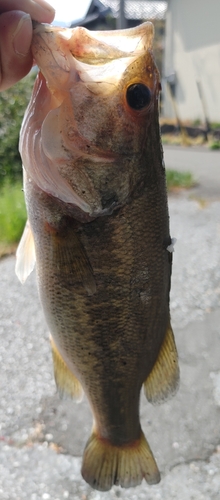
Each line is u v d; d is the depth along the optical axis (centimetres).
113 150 19
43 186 19
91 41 19
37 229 21
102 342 22
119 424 25
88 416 37
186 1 247
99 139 19
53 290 21
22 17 18
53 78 18
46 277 21
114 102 19
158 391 24
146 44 19
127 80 19
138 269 21
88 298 21
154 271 21
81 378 23
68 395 25
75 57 19
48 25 18
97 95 18
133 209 20
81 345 22
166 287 22
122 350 22
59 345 22
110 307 21
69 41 18
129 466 26
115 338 22
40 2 20
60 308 21
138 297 21
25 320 51
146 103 19
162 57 294
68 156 19
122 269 20
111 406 24
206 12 236
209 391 40
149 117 19
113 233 20
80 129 19
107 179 19
